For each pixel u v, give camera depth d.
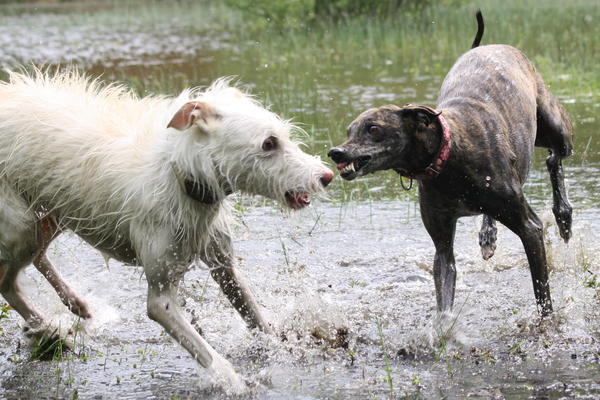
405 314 10.62
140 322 10.86
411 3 38.91
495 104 10.12
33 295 11.62
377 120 9.01
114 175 8.94
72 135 9.23
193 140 8.41
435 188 9.49
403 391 8.34
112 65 30.06
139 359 9.70
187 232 8.80
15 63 30.38
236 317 10.74
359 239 13.52
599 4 41.25
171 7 59.00
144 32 42.84
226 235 9.41
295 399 8.36
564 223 12.10
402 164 9.27
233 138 8.30
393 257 12.71
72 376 9.24
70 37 40.97
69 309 10.70
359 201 15.36
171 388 8.81
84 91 9.88
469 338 9.72
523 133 10.38
